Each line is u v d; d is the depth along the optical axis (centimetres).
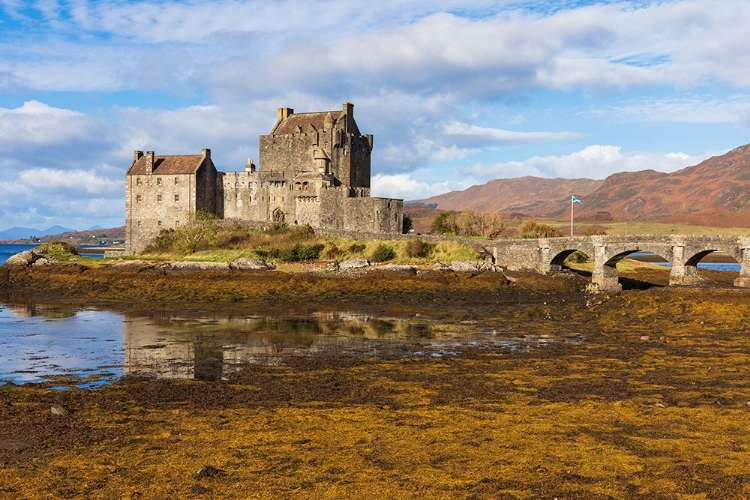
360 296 8612
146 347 5047
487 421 2923
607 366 4141
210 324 6372
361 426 2855
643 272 11631
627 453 2511
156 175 14138
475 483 2247
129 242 14338
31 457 2508
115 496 2161
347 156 14500
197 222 12812
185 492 2184
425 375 3931
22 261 11700
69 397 3416
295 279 9181
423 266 10225
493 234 14975
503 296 8688
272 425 2875
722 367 4069
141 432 2794
